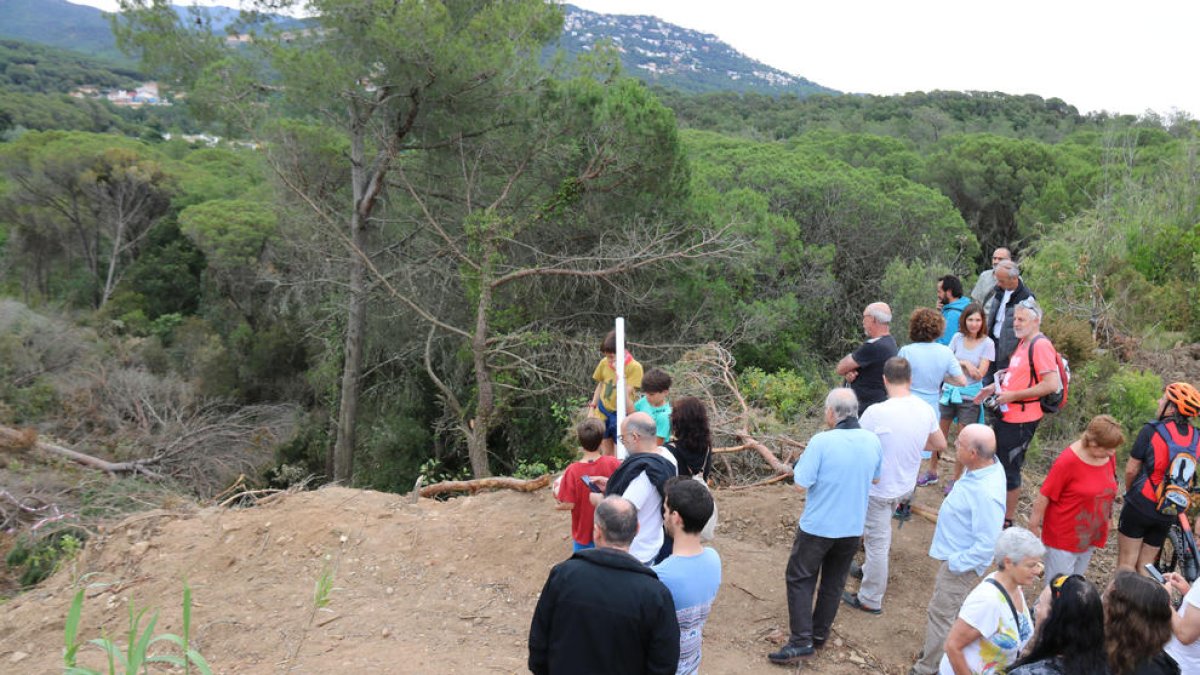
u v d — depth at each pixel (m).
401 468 19.78
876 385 5.88
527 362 15.86
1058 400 5.82
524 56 16.22
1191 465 5.12
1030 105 72.75
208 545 6.05
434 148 17.58
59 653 4.90
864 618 5.36
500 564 5.82
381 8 14.77
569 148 16.61
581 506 4.91
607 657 3.11
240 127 16.53
